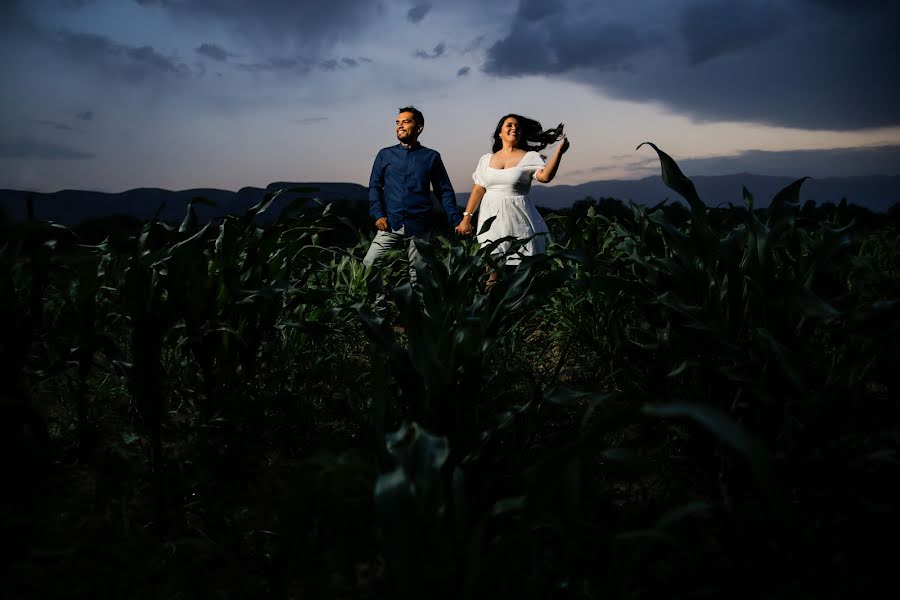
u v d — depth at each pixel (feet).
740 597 3.66
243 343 6.30
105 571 4.37
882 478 4.15
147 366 5.06
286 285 6.03
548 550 3.91
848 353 4.81
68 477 5.71
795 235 5.84
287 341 8.23
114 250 6.17
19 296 7.48
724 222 7.49
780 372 4.95
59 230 5.54
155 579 4.36
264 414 6.56
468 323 5.10
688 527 4.83
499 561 3.07
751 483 5.00
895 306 4.35
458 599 3.00
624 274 7.95
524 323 9.28
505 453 5.33
